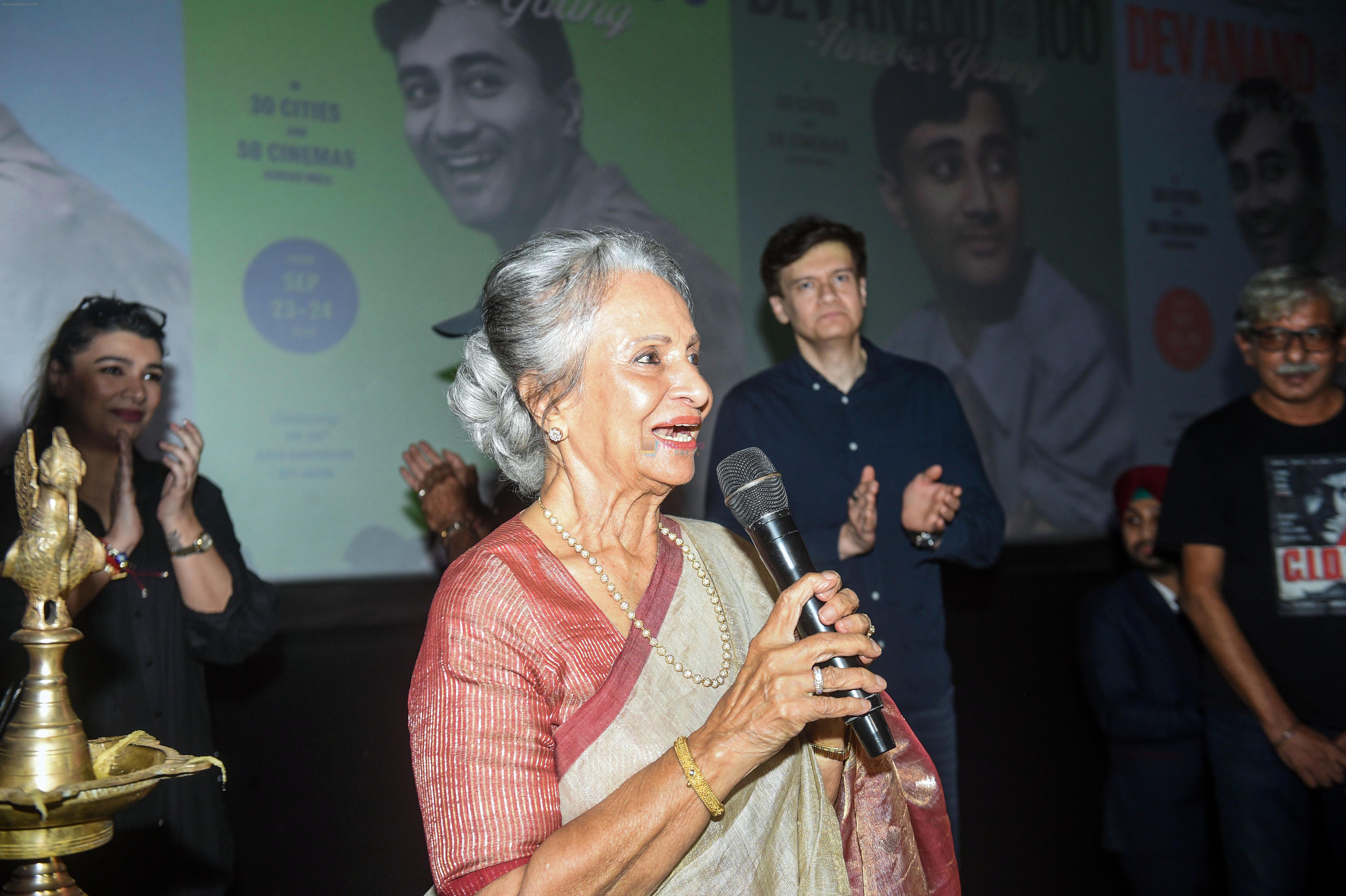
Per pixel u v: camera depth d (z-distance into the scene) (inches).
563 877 38.8
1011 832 155.7
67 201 111.0
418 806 125.3
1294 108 192.1
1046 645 161.9
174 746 94.3
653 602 46.7
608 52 140.2
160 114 116.1
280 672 119.0
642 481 47.2
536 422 49.1
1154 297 177.0
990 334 163.8
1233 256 184.9
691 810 40.0
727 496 49.4
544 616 44.3
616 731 43.7
